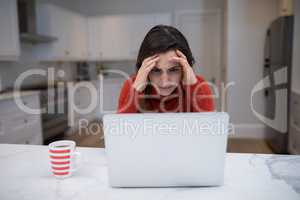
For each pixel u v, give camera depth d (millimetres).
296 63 2836
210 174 730
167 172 725
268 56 3279
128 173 728
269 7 3461
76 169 861
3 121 2424
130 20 4574
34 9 3398
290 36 2703
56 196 709
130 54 4656
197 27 4508
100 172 868
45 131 3070
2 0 2758
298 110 2580
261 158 982
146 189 743
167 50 931
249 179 797
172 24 4605
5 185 780
